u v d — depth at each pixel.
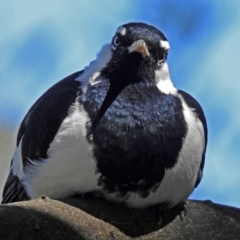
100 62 12.06
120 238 10.96
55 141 11.20
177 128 11.41
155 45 12.04
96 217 11.02
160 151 11.23
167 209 11.38
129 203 11.24
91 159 11.05
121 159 11.11
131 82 11.73
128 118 11.31
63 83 12.16
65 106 11.48
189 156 11.41
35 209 9.83
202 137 11.69
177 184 11.34
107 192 11.17
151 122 11.33
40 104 12.09
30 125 12.02
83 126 11.14
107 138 11.12
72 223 10.14
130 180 11.13
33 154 11.75
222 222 11.27
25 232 9.56
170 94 11.77
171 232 11.23
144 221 11.22
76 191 11.31
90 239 10.39
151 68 11.88
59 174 11.20
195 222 11.27
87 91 11.60
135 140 11.19
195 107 11.93
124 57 11.88
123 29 12.29
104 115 11.27
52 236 9.84
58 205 10.14
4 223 9.41
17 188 12.55
